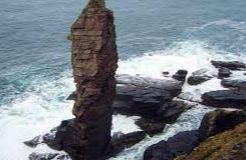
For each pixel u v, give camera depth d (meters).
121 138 47.03
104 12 40.50
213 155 14.52
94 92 41.81
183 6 115.56
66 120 48.00
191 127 50.22
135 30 92.81
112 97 44.94
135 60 72.50
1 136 49.25
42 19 99.75
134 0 121.12
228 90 56.84
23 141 48.25
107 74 42.41
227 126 32.06
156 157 40.81
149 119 51.28
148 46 81.19
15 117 53.28
